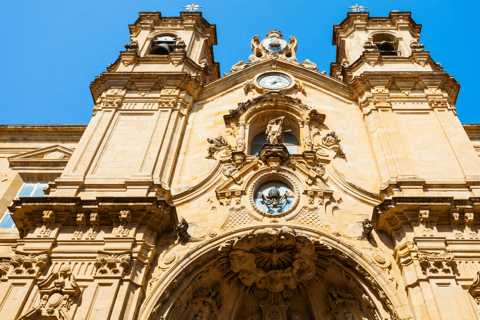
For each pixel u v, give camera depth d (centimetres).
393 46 2827
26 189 2277
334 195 1781
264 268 1700
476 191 1691
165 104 2197
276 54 2645
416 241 1496
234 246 1594
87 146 1966
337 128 2130
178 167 1970
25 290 1436
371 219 1680
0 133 2538
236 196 1773
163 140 2016
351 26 2952
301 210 1712
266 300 1750
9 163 2366
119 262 1481
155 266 1561
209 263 1622
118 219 1623
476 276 1408
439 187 1734
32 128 2522
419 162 1858
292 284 1686
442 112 2089
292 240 1594
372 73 2273
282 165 1886
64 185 1780
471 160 1836
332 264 1634
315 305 1705
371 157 1969
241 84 2441
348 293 1639
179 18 3003
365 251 1573
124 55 2528
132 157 1931
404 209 1576
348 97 2325
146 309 1430
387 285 1473
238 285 1731
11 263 1501
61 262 1518
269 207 1759
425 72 2261
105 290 1424
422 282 1406
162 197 1777
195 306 1631
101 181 1814
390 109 2116
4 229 2033
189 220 1727
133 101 2231
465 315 1318
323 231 1634
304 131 2092
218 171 1914
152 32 2914
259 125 2253
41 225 1622
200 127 2191
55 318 1384
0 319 1366
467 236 1534
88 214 1639
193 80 2350
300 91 2366
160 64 2523
